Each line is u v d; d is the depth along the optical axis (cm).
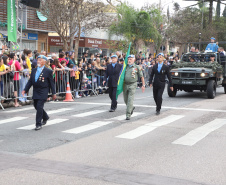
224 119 1026
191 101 1466
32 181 503
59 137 791
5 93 1266
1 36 2344
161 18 3562
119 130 868
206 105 1337
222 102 1434
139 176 526
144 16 3400
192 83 1547
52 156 635
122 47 3362
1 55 1374
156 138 782
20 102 1337
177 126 920
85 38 3372
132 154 648
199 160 612
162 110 1198
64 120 1003
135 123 959
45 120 935
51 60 1510
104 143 734
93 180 507
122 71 1026
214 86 1587
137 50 3541
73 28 2525
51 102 1418
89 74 1688
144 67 2188
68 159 616
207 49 1852
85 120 1003
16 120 1009
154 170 556
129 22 3388
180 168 567
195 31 4006
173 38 3916
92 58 1727
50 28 2888
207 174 539
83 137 791
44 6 2438
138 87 2131
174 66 1650
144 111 1170
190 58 1728
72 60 1594
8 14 1888
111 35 3491
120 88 1028
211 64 1603
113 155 641
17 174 534
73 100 1468
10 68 1276
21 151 670
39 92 884
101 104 1348
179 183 498
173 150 679
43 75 880
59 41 3219
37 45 2902
